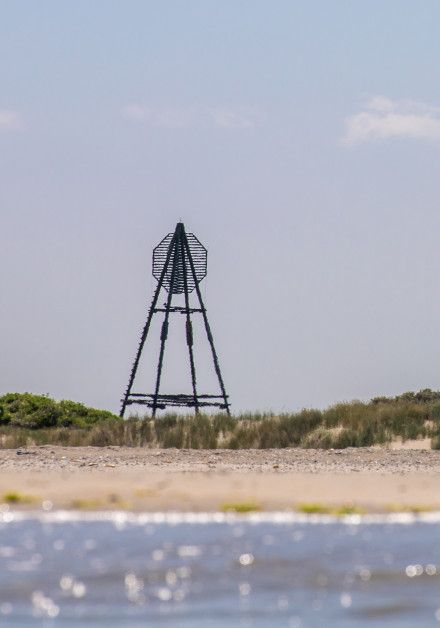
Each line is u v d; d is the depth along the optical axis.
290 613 62.88
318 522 88.81
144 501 95.12
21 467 123.94
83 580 69.56
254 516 90.75
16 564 73.19
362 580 70.31
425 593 67.38
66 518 88.19
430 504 97.38
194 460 137.75
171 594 66.62
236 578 70.50
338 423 171.75
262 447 165.75
